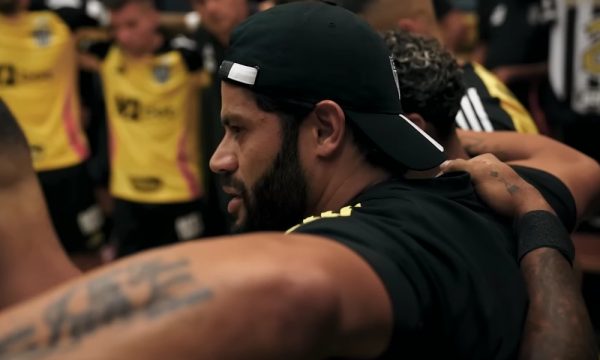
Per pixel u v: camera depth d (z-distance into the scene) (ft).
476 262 2.61
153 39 10.26
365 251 2.23
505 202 3.15
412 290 2.29
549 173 3.68
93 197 11.02
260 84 2.72
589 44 8.79
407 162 2.77
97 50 10.64
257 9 8.98
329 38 2.72
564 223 3.56
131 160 10.56
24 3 10.27
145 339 1.73
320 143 2.74
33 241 2.44
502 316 2.60
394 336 2.20
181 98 10.39
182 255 1.94
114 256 11.15
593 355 2.68
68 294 1.86
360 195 2.79
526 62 9.35
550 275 2.83
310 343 1.91
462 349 2.45
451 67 3.67
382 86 2.81
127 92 10.43
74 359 1.70
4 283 2.40
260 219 2.84
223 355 1.78
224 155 2.86
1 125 2.43
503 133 4.32
